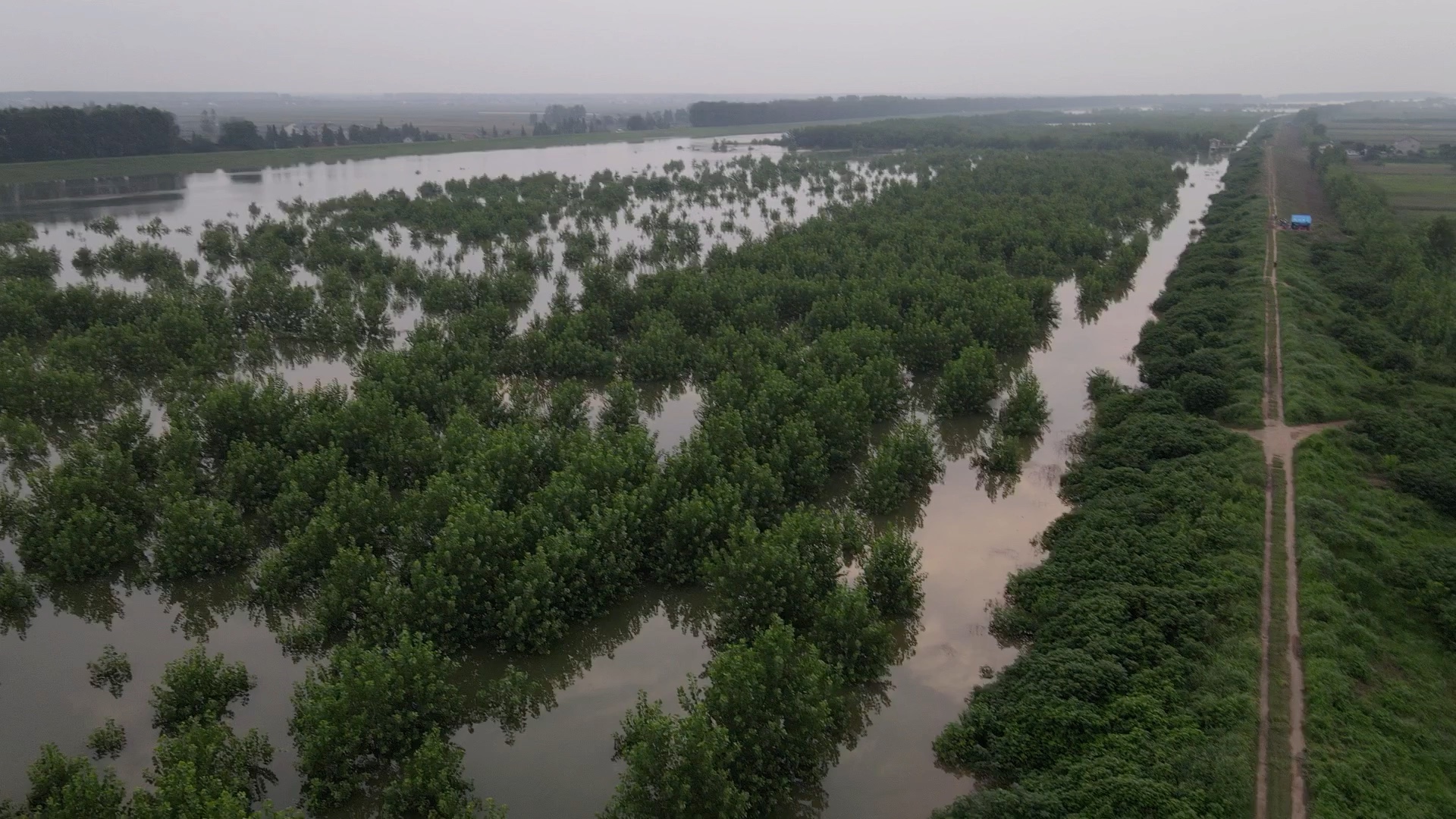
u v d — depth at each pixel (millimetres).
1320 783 19188
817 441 35844
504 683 24531
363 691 21734
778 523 32375
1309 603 25578
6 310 48469
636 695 26078
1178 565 28000
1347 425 38219
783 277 59750
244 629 28547
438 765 20953
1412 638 25453
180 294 54156
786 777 21672
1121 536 30078
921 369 49438
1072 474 36906
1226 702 21609
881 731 24125
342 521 29844
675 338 48688
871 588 28484
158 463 34469
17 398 38938
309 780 21469
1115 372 50750
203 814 18391
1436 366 46156
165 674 24156
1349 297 59875
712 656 27922
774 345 45969
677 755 20312
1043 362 52531
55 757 20359
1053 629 26172
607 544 28750
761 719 21562
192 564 29125
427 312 57656
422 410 40094
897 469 35469
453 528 27062
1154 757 20359
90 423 40844
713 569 27594
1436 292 56344
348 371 50125
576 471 31703
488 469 32000
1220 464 34250
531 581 26344
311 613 27828
